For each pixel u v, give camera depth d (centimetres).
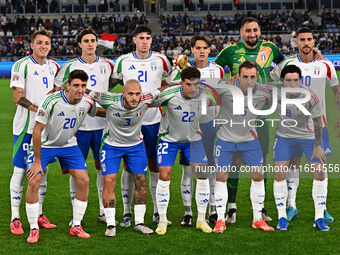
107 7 3278
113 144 474
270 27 3025
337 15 3195
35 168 453
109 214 473
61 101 450
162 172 477
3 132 1109
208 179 484
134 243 453
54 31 3008
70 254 427
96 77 523
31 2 3222
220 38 2927
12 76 491
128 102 446
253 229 488
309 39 505
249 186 658
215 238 463
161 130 486
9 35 2934
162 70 534
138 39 516
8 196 625
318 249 431
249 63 431
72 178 510
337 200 590
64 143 471
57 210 566
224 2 3291
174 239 462
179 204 586
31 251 436
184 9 3300
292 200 522
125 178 506
